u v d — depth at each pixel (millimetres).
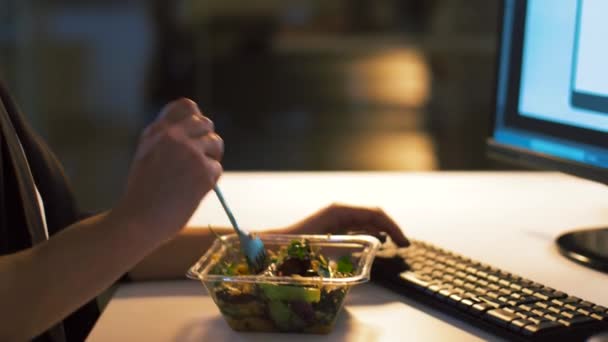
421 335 1382
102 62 10078
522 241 1757
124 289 1572
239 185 2168
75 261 1309
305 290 1371
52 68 10023
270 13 10312
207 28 10281
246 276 1384
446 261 1565
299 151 9133
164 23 10219
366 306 1478
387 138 9406
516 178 2252
